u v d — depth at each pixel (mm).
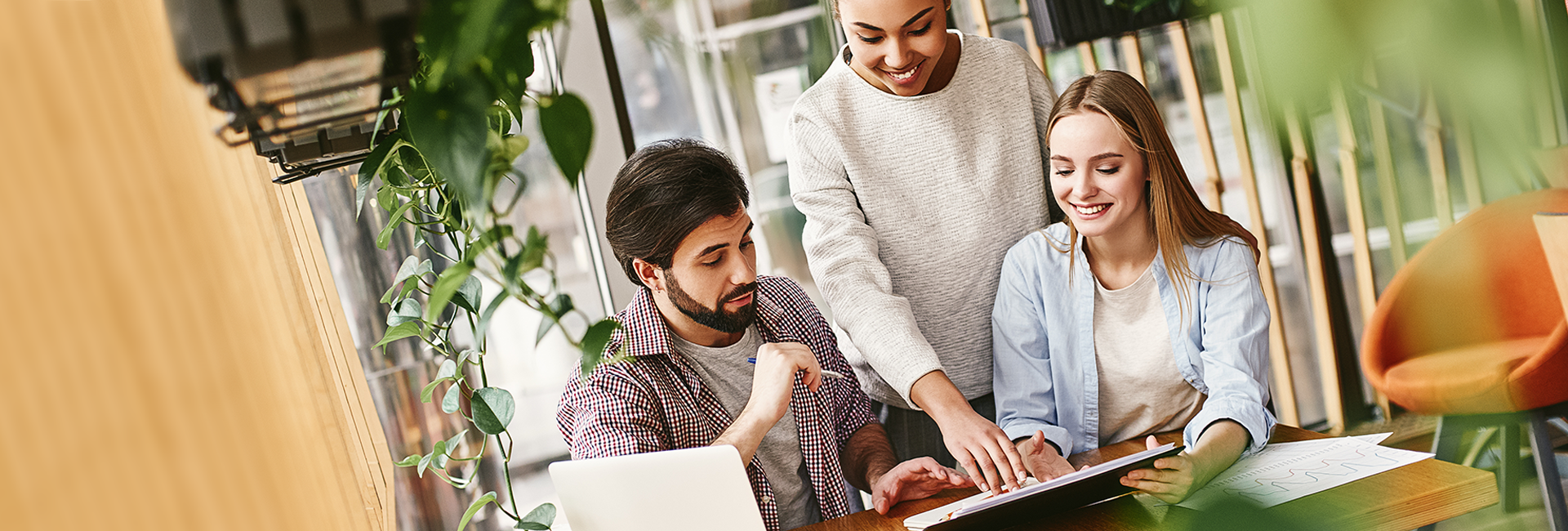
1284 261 2938
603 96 2439
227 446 337
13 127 268
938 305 1814
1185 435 1471
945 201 1771
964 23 2717
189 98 523
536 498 2541
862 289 1662
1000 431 1426
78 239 280
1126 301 1626
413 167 963
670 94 2535
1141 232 1606
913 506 1431
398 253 2236
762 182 2670
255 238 1033
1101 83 1546
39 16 304
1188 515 234
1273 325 2887
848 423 1753
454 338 2318
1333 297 2896
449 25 346
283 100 479
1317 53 204
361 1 375
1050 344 1669
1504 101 202
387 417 2301
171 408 299
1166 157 1544
